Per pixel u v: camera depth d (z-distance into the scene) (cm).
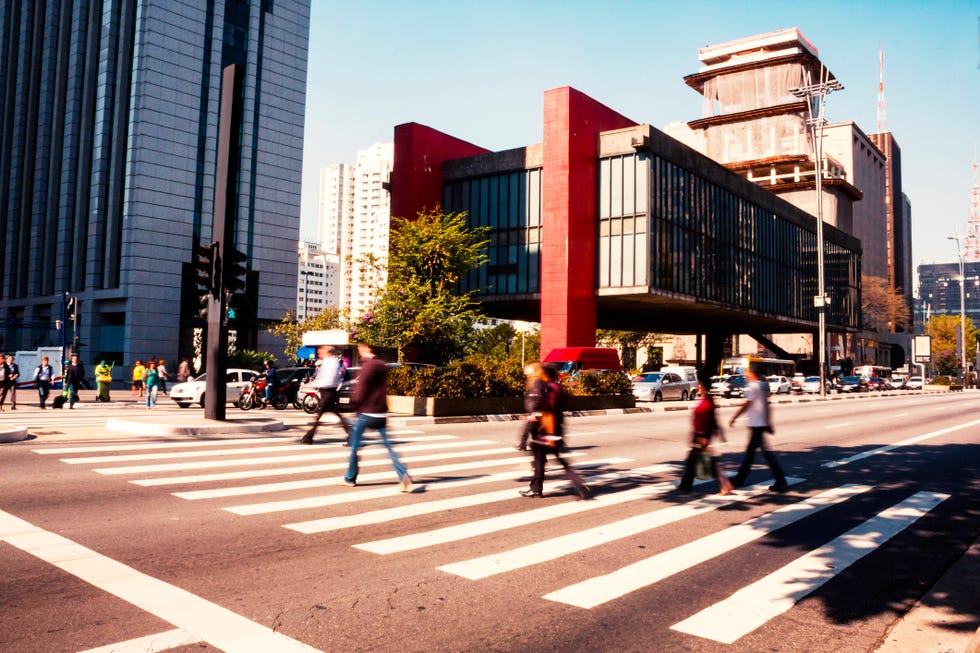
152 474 930
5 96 6925
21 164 6619
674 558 587
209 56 5862
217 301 1549
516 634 411
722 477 896
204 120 5819
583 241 4125
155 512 709
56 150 6169
